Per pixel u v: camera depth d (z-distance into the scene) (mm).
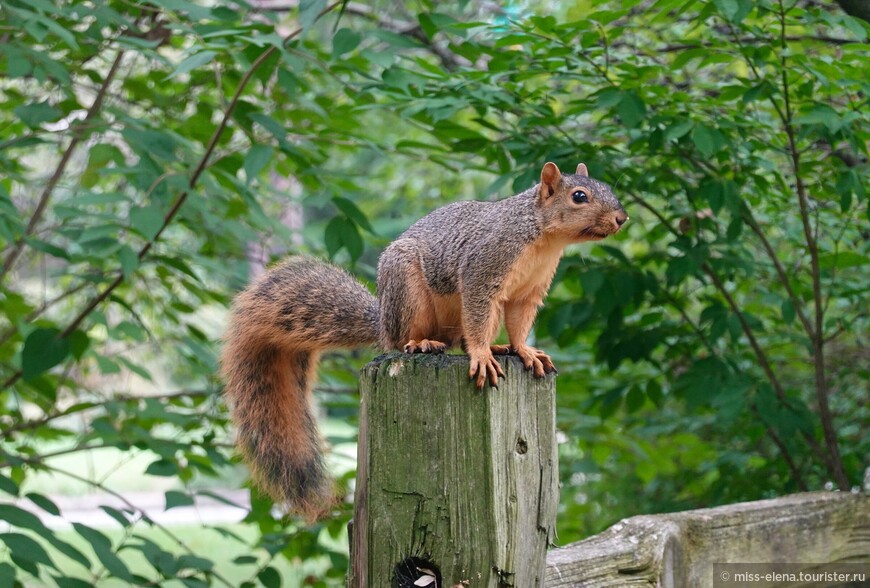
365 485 4660
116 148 9133
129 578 7473
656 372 12234
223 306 10445
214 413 10250
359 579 4715
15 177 9078
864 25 7551
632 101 8125
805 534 7012
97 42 9070
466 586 4438
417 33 12852
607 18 7996
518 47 10258
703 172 9273
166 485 29625
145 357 13672
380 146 10242
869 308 10859
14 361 10211
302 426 7637
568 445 13805
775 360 11422
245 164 8305
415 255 6922
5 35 9820
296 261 7898
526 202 6715
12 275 12492
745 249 9781
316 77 11695
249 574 18453
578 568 5441
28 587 16078
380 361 4711
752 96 8047
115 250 7992
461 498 4473
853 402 11594
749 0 7324
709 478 12883
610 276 9562
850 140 7945
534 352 5871
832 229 10297
